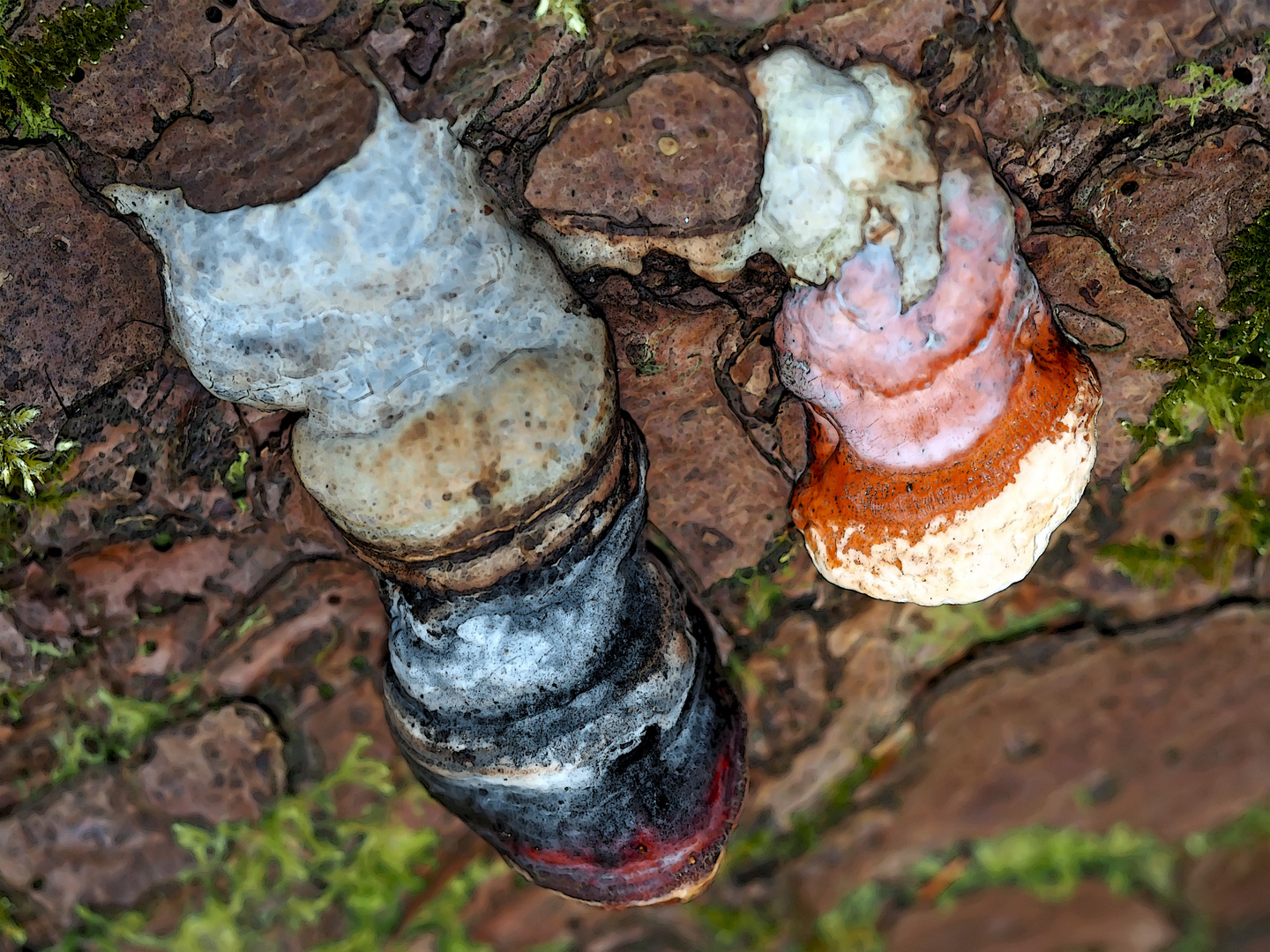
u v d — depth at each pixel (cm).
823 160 51
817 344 52
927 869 72
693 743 55
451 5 51
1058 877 75
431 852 65
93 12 50
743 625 61
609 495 53
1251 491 60
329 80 50
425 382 51
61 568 56
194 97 50
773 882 69
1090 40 52
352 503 51
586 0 51
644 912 69
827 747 64
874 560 53
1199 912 80
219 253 50
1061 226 54
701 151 51
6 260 52
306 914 64
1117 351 56
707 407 57
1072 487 53
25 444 53
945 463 52
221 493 56
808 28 51
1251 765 69
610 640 54
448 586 52
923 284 51
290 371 51
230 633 59
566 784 54
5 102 51
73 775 60
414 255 50
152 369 54
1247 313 56
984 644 64
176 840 62
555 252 52
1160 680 65
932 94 52
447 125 51
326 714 61
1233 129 53
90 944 62
